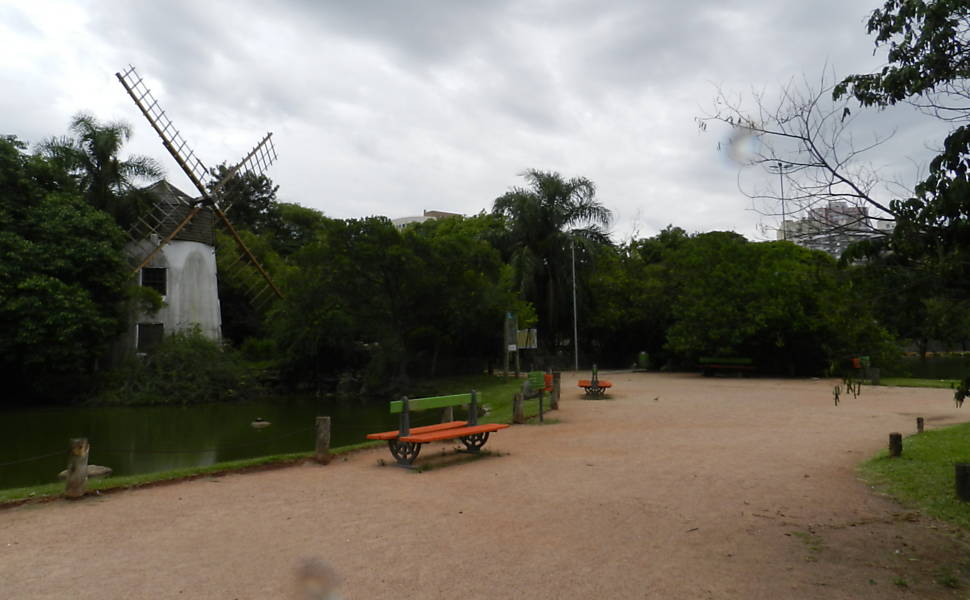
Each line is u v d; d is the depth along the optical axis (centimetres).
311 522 697
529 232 4225
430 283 3033
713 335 3153
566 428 1457
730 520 697
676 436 1309
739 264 3216
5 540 637
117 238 3120
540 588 503
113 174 3472
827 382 2764
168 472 957
